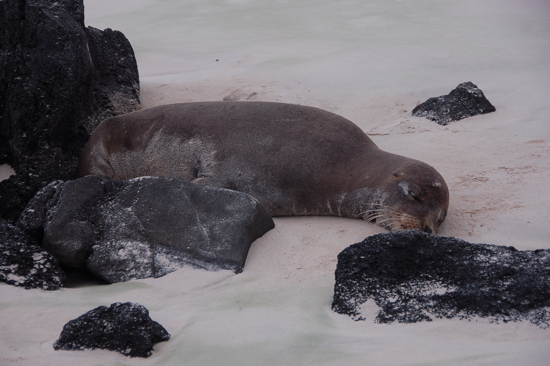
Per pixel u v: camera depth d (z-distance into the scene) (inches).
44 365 341.1
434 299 392.5
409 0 1877.5
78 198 544.4
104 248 525.3
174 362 346.0
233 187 652.7
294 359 335.3
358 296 408.2
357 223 603.5
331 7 1886.1
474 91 947.3
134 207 542.9
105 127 746.8
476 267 409.7
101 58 986.7
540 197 602.5
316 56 1354.6
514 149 759.1
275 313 403.5
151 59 1438.2
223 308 425.1
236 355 346.0
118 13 2007.9
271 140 658.8
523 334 350.6
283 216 647.8
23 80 790.5
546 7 1617.9
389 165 617.0
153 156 713.0
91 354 354.3
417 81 1133.7
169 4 2110.0
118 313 370.9
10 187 700.7
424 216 561.3
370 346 342.6
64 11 869.8
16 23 826.8
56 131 778.2
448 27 1509.6
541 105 922.7
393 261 422.6
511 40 1328.7
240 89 1119.6
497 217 570.9
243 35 1624.0
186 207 541.6
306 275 482.0
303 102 1064.8
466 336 354.3
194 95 1112.2
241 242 519.8
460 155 762.2
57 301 443.2
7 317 409.7
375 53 1330.0
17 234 513.7
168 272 505.4
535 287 383.2
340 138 661.9
